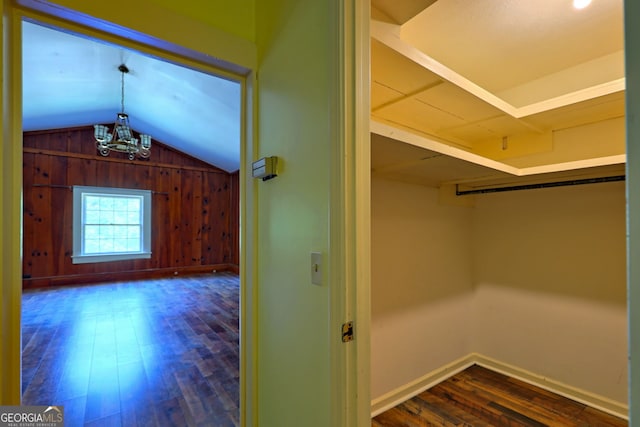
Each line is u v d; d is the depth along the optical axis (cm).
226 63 136
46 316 362
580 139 187
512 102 214
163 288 522
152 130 585
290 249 118
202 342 288
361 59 93
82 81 380
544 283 210
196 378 222
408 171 170
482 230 243
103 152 396
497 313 234
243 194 149
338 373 92
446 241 229
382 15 107
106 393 201
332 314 93
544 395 201
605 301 185
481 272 244
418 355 209
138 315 370
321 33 102
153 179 627
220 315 372
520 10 141
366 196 94
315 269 103
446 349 227
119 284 551
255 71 142
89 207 566
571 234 199
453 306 232
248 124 145
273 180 130
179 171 659
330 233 94
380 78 129
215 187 704
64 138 542
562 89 192
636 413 37
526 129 196
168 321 349
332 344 93
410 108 160
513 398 197
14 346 100
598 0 134
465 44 166
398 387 197
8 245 98
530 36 160
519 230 222
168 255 644
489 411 185
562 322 202
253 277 143
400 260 202
